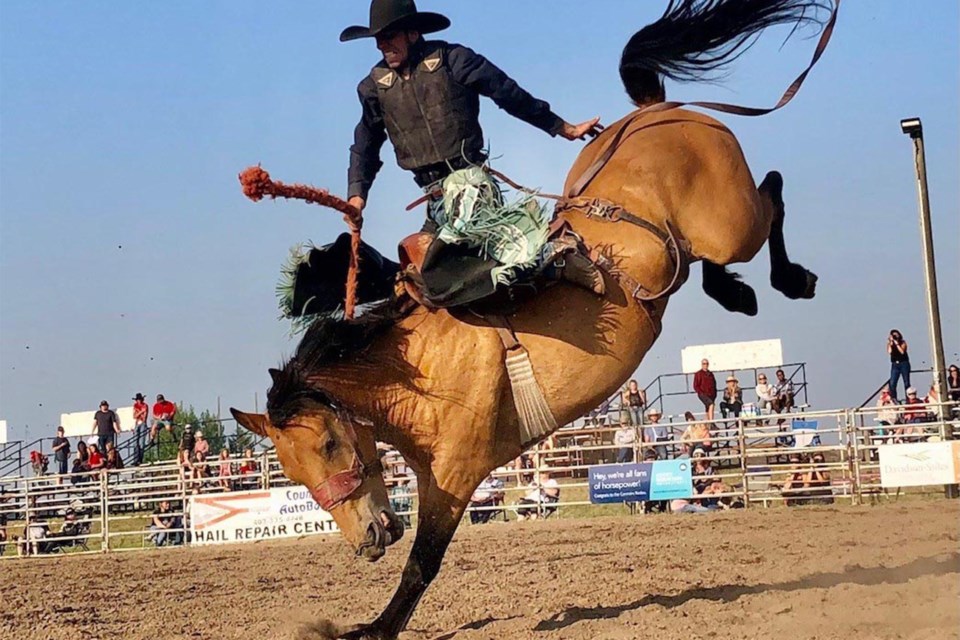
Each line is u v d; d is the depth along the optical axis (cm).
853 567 700
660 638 496
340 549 1256
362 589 792
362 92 570
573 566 834
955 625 477
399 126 556
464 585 755
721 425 1778
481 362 525
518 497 1658
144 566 1168
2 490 1853
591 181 569
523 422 529
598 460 1712
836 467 1460
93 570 1138
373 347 530
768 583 658
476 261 515
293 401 512
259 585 877
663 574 733
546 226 511
